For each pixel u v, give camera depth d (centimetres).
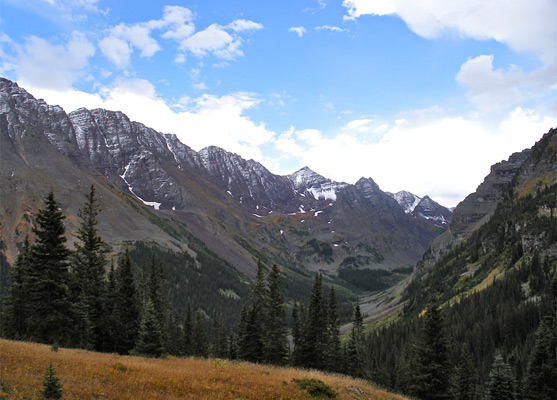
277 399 2195
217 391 2139
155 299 7419
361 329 6919
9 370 1880
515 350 7975
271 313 6344
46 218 4147
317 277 6456
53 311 4081
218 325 10819
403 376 6650
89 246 5306
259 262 6644
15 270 5047
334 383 2802
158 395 1866
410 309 18088
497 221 19362
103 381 2012
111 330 5088
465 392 5603
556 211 14450
